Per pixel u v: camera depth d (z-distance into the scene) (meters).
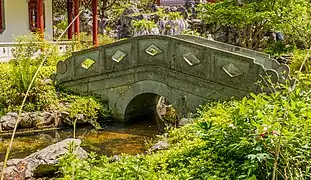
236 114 4.94
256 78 9.05
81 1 25.64
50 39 19.81
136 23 24.12
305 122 4.60
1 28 18.94
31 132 10.10
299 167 4.18
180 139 6.95
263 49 18.42
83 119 10.77
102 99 11.70
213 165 5.02
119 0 29.92
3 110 10.50
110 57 11.40
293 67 12.05
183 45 10.20
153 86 10.85
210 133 5.30
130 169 4.71
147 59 10.83
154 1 30.02
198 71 10.04
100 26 26.25
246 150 4.73
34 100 10.86
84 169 4.79
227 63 9.55
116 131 10.52
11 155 8.39
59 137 9.82
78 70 11.88
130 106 11.52
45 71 12.31
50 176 6.57
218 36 22.67
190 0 27.39
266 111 4.77
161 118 12.17
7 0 18.97
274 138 4.20
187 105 10.34
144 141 9.51
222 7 16.95
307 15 15.96
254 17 15.74
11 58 14.27
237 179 4.45
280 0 15.60
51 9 20.53
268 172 4.25
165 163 5.39
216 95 9.82
